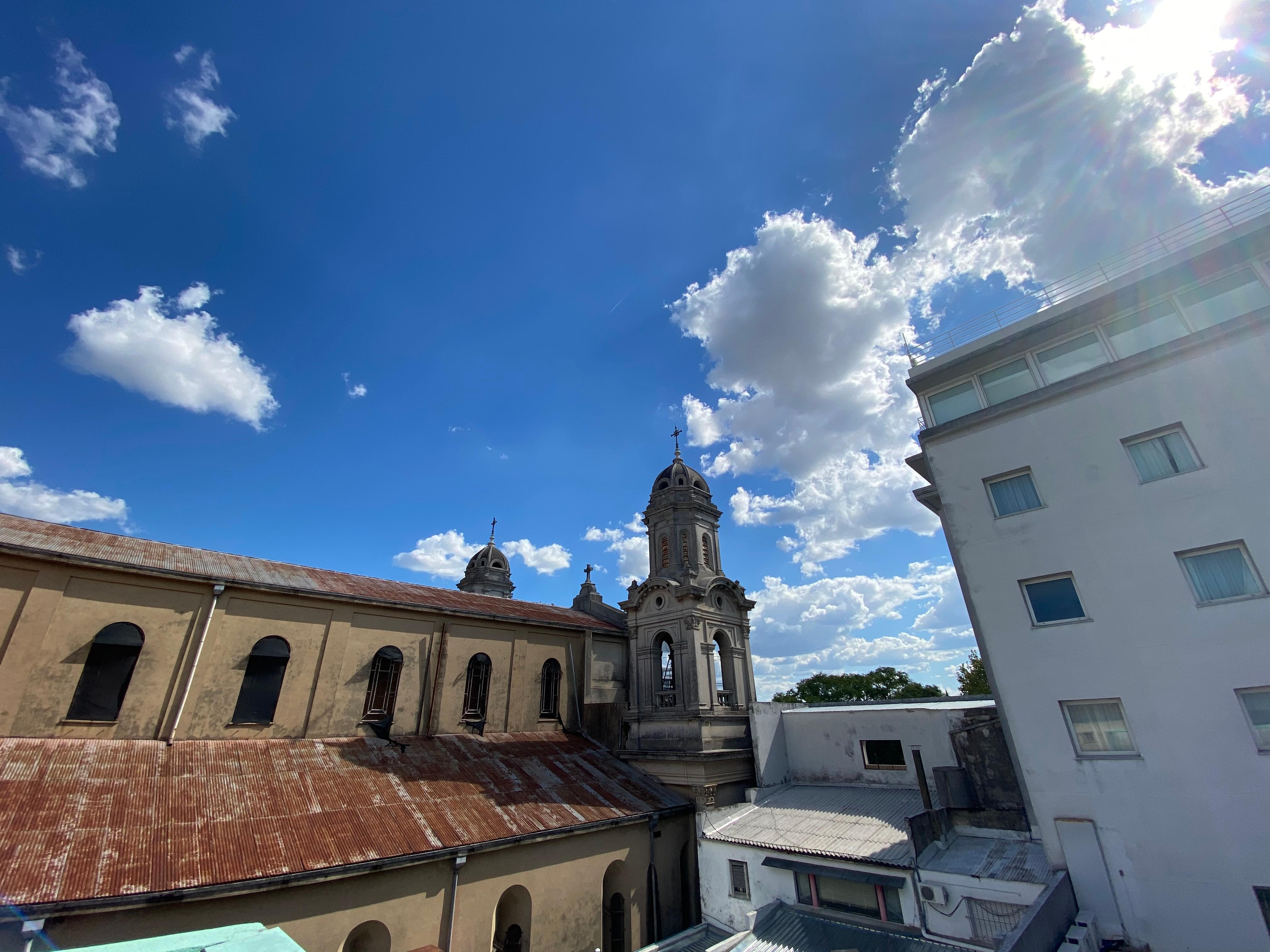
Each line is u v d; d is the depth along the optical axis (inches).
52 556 743.7
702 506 1433.3
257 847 617.6
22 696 692.1
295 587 949.8
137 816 612.1
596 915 837.2
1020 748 707.4
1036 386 813.2
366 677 995.3
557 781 981.2
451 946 684.7
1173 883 593.6
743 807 1055.6
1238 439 652.1
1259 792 569.6
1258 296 684.1
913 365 943.7
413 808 772.0
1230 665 606.2
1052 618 723.4
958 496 828.0
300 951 167.0
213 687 837.8
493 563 2342.5
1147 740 634.2
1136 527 689.6
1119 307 765.3
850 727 1140.5
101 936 496.7
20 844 526.6
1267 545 613.3
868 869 756.6
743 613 1381.6
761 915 778.8
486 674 1161.4
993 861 708.0
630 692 1364.4
